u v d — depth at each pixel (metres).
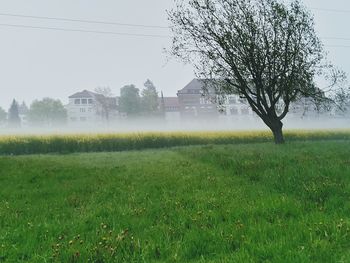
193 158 16.19
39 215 6.01
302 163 10.97
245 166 11.06
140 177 10.37
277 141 25.77
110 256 3.86
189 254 3.90
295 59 24.52
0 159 17.50
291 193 6.83
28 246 4.30
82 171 12.20
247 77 25.17
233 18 23.83
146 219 5.44
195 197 6.93
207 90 27.30
